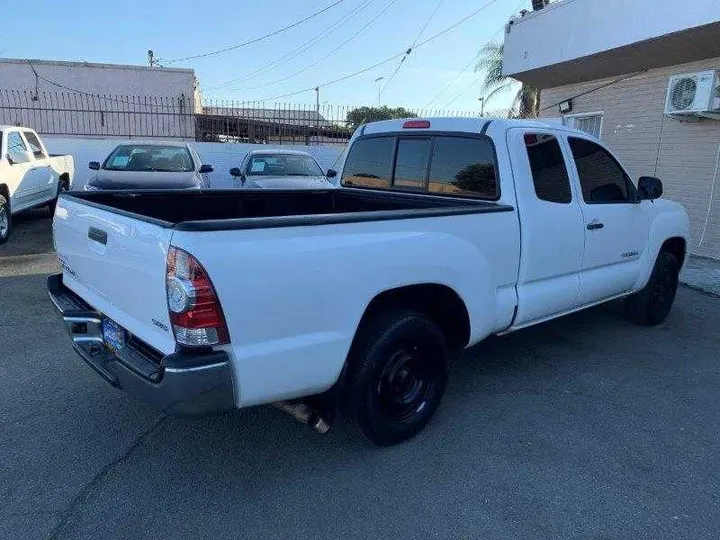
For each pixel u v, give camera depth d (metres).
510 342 5.46
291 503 2.96
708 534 2.79
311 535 2.72
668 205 5.93
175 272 2.50
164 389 2.58
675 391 4.43
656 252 5.60
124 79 23.42
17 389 4.16
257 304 2.65
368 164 5.21
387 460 3.38
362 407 3.26
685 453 3.53
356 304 3.01
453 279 3.50
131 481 3.11
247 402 2.73
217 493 3.03
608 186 4.98
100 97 22.30
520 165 4.07
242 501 2.96
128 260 2.86
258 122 19.88
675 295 6.73
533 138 4.26
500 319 3.97
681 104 8.82
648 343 5.51
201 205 4.68
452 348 3.91
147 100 23.69
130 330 2.93
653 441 3.66
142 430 3.64
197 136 21.03
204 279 2.49
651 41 8.90
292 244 2.76
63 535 2.67
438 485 3.14
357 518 2.85
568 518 2.88
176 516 2.84
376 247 3.07
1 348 4.91
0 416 3.77
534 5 12.09
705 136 9.28
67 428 3.64
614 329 5.91
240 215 4.92
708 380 4.65
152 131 23.41
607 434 3.74
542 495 3.07
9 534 2.67
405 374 3.48
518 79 13.06
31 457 3.31
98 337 3.39
